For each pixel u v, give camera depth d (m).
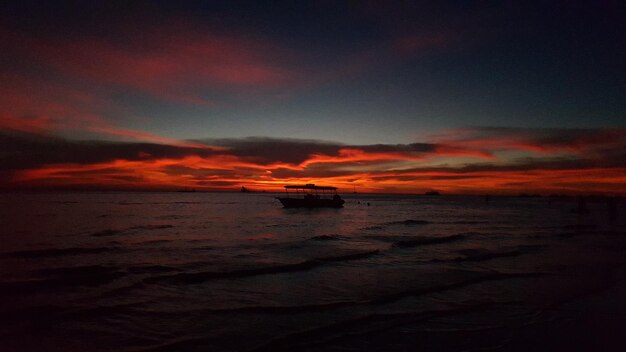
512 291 11.97
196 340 7.69
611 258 18.48
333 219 47.75
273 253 18.50
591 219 52.06
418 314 9.57
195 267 14.73
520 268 15.56
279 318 9.05
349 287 11.95
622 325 9.20
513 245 22.78
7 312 9.14
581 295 11.70
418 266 15.48
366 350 7.45
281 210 68.94
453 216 57.53
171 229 31.09
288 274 13.73
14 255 17.27
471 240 25.22
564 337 8.37
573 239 26.66
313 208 69.06
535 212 73.62
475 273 14.29
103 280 12.45
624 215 65.06
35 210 51.94
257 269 14.16
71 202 82.50
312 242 23.16
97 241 22.66
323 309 9.74
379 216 55.62
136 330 8.20
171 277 12.91
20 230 27.80
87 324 8.51
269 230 31.53
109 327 8.34
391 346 7.68
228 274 13.40
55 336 7.80
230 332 8.13
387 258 17.34
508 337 8.30
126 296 10.75
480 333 8.48
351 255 17.66
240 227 34.12
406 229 33.75
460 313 9.77
